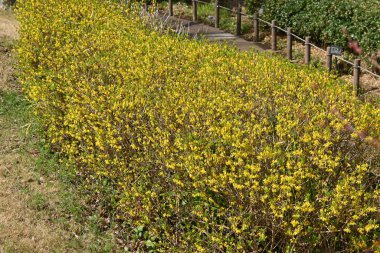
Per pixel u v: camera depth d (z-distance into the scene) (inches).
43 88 294.8
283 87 247.0
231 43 548.4
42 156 305.9
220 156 193.5
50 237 237.0
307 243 186.1
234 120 207.3
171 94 244.2
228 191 192.5
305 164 185.9
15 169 293.6
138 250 231.5
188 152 206.4
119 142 242.4
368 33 446.9
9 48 484.4
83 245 235.1
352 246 179.8
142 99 237.1
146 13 423.8
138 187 232.8
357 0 488.4
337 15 490.9
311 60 478.0
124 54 293.9
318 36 520.1
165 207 227.1
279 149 189.2
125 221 246.7
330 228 178.5
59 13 376.2
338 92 248.4
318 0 526.6
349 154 206.4
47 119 305.1
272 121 225.6
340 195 172.4
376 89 404.2
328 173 195.8
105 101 254.5
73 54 317.1
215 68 278.1
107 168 249.1
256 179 188.4
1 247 228.2
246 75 271.0
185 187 214.2
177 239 219.5
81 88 273.1
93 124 252.2
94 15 381.1
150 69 271.3
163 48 303.9
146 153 227.3
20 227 242.7
